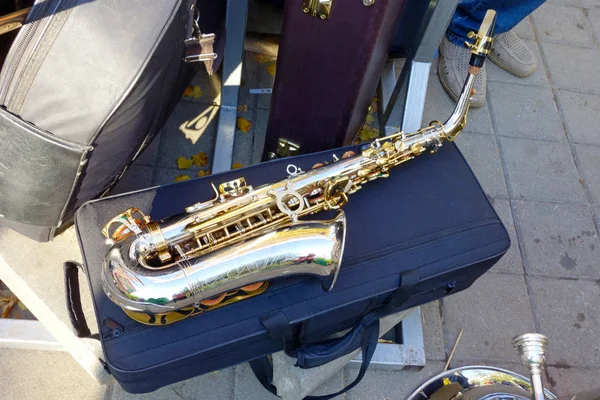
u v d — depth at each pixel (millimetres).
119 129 1444
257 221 1620
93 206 1567
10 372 1791
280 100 1911
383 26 1617
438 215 1723
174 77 1684
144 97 1430
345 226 1531
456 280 1770
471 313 2119
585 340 2141
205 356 1449
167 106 1858
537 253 2322
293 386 1773
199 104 2438
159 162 2262
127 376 1374
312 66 1757
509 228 2375
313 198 1708
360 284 1567
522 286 2223
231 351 1500
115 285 1333
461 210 1746
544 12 3193
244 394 1844
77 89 1282
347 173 1699
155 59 1341
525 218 2416
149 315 1417
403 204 1727
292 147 2102
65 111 1310
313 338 1658
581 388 2033
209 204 1538
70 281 1504
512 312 2150
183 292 1345
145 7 1266
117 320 1412
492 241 1715
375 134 2527
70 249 1836
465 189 1793
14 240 1812
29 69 1249
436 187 1779
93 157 1454
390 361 1920
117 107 1325
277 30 2590
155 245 1417
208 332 1432
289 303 1500
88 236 1523
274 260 1432
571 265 2311
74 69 1261
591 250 2367
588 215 2469
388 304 1642
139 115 1489
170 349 1399
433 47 2074
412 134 1807
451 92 2705
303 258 1447
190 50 1597
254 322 1465
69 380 1807
